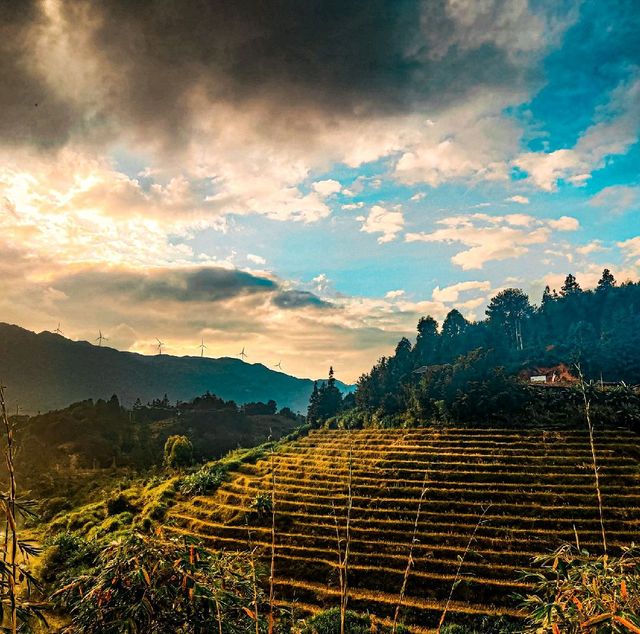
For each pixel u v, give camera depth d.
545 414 78.38
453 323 178.12
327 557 47.78
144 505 72.25
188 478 78.62
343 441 89.88
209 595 8.36
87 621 8.27
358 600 40.22
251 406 188.88
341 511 55.94
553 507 51.66
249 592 9.45
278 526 55.38
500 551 45.38
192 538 9.36
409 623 37.41
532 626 8.27
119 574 8.51
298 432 105.88
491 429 77.19
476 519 52.03
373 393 114.62
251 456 88.50
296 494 62.12
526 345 167.88
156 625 8.16
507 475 60.12
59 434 122.69
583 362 114.50
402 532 49.66
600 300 170.75
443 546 47.06
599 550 44.03
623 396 76.81
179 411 172.25
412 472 64.94
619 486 55.09
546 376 120.38
